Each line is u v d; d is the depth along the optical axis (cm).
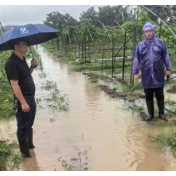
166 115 501
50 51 2500
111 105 584
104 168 321
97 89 746
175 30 764
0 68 968
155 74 451
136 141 394
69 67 1262
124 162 334
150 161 333
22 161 345
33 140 412
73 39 2091
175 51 798
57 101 634
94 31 1388
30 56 1934
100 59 1366
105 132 434
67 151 371
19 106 327
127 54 1455
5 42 286
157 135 406
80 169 321
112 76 902
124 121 481
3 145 379
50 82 872
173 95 634
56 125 473
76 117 513
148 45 450
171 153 352
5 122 502
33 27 298
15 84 312
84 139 409
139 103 588
